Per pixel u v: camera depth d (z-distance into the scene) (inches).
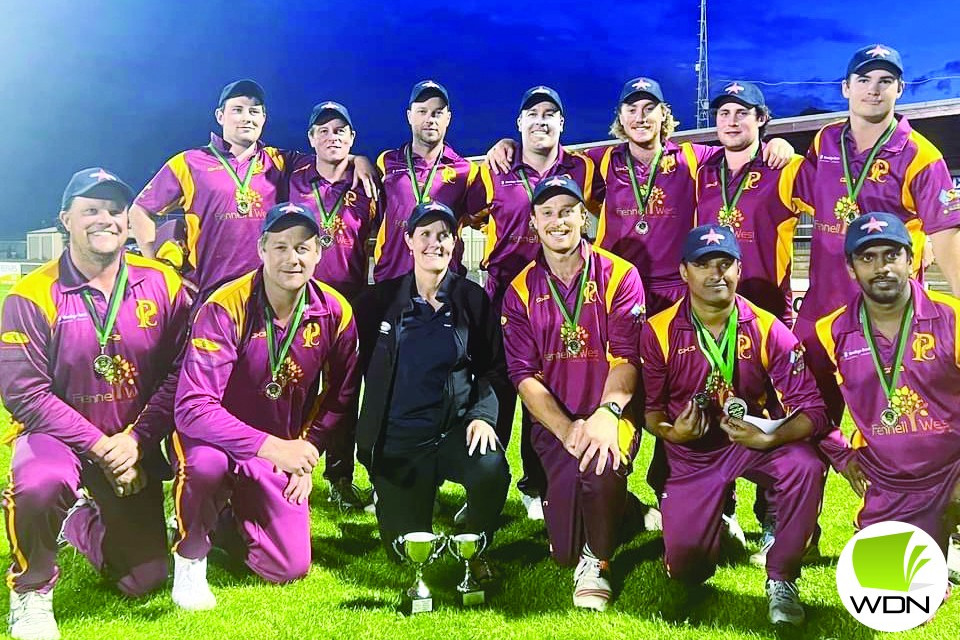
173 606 118.8
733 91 151.4
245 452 123.0
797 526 114.7
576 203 129.9
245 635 109.0
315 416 137.1
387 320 134.0
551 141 160.4
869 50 139.5
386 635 109.5
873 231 117.6
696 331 124.0
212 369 124.6
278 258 124.4
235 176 163.3
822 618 114.3
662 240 161.0
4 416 224.8
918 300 120.1
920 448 121.6
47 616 109.7
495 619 115.3
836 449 128.7
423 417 131.5
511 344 136.2
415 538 119.3
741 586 126.6
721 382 123.7
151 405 124.6
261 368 129.0
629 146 164.2
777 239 154.9
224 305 126.3
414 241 133.3
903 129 140.2
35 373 116.1
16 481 109.9
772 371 123.3
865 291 119.6
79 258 118.8
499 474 125.8
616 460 122.3
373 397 131.8
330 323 132.5
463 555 119.6
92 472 120.7
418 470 131.9
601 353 134.0
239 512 129.4
